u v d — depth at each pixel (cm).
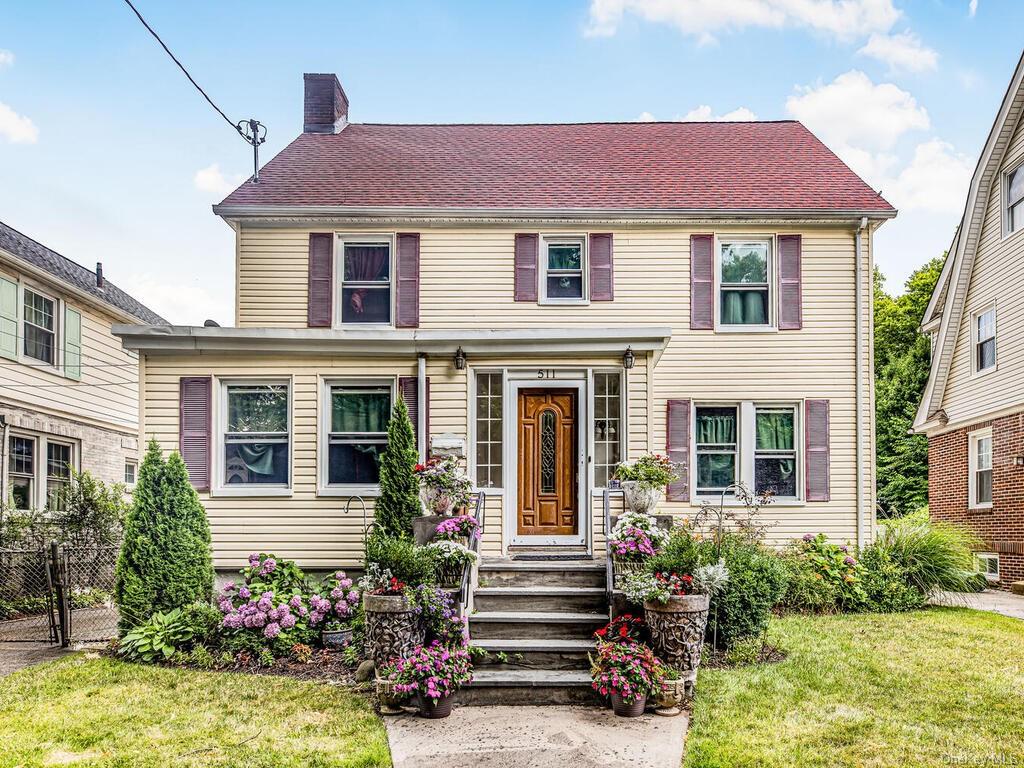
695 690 676
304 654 791
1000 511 1512
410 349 1012
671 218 1317
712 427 1307
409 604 661
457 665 647
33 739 577
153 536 873
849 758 529
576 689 665
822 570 1109
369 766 525
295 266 1313
